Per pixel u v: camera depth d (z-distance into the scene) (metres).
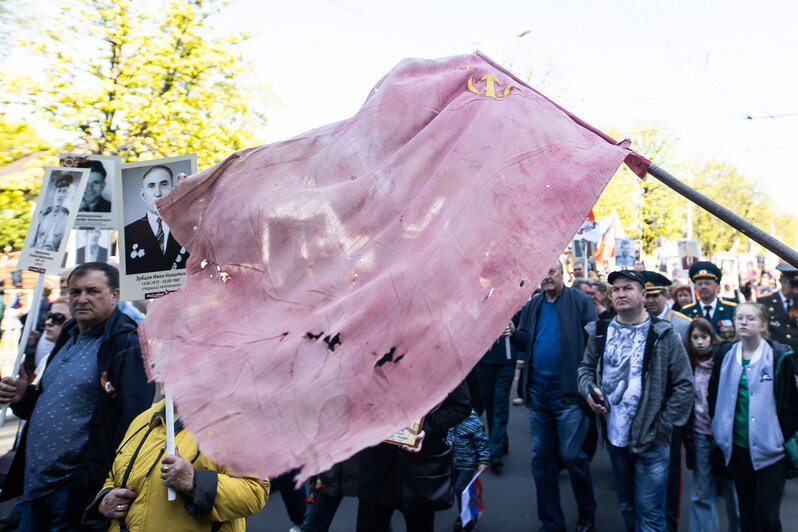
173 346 1.88
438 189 1.92
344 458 1.55
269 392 1.68
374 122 2.22
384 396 1.63
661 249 17.69
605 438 4.47
